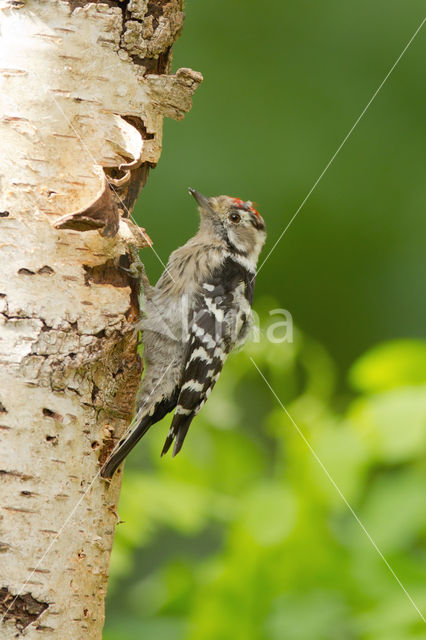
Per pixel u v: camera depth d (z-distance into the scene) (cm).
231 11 1730
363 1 1725
